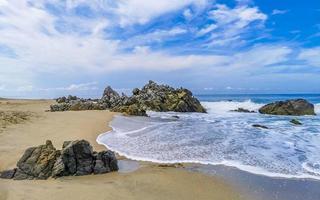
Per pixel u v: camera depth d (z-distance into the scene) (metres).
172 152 18.81
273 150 19.31
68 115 36.00
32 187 12.16
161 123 32.88
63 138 21.52
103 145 20.61
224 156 17.81
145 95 53.94
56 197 11.06
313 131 27.59
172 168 15.55
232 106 60.81
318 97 107.62
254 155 18.03
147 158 17.48
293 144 21.23
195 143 21.47
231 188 12.69
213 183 13.28
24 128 24.36
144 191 12.14
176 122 34.06
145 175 14.29
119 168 15.60
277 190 12.49
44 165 14.05
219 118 39.84
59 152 14.80
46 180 13.40
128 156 17.89
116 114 40.66
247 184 13.17
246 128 29.34
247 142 21.91
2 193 11.34
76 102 51.88
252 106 60.09
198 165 16.08
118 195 11.57
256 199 11.59
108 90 59.22
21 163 14.09
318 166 15.78
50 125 26.92
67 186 12.43
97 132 25.39
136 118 37.47
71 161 14.30
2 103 54.91
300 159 17.14
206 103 65.00
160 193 11.98
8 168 14.55
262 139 23.14
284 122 35.34
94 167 14.62
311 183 13.32
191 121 35.41
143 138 23.30
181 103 50.41
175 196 11.71
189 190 12.41
